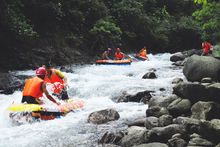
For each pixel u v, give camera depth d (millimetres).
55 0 19328
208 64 10289
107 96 11117
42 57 17156
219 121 6391
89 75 15008
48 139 7066
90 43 20781
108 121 7969
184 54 22203
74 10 20203
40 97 8750
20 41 16688
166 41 27469
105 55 19156
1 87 12547
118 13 24422
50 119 8320
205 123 6227
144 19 26062
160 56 24484
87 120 8086
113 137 6730
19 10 17312
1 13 15727
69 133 7375
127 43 25031
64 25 19922
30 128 7742
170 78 13516
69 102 9297
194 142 5949
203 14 14875
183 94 7969
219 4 14406
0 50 15836
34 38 17516
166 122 6930
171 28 29047
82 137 7137
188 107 7598
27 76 14461
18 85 12930
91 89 11734
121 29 24562
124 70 16953
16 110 8195
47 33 18625
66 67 17391
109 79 13711
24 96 8688
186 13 33594
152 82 12391
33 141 6980
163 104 8109
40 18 18781
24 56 16438
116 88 11508
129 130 6840
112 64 18359
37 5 18422
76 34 20297
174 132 6359
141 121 7391
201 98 7773
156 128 6523
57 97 9430
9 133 7457
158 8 30953
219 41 17672
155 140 6352
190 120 6652
